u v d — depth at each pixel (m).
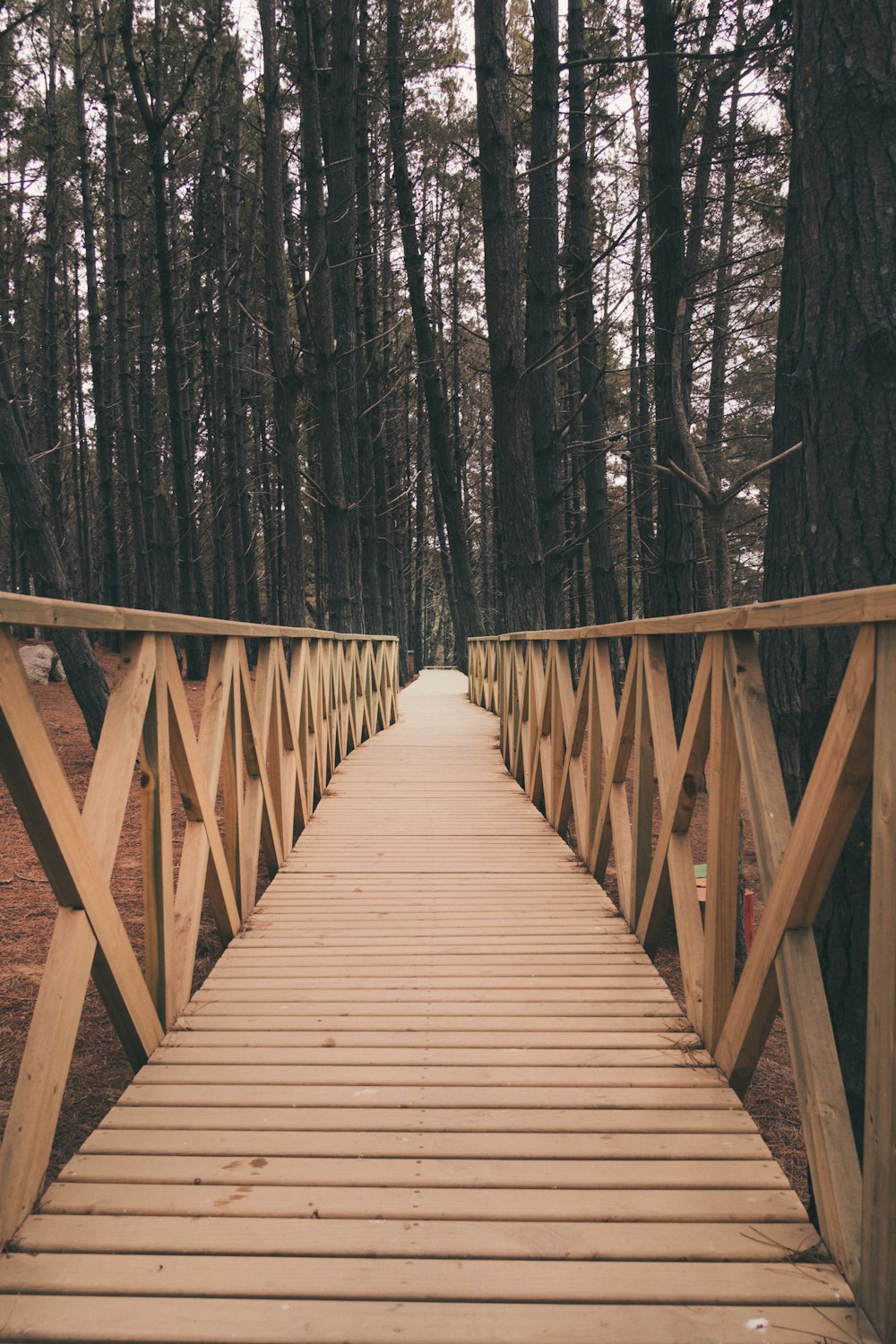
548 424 9.41
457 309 21.61
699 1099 2.22
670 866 2.87
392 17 12.91
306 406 15.95
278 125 8.09
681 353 5.57
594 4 12.04
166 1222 1.74
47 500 19.03
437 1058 2.44
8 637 1.71
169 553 13.08
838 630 2.35
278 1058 2.44
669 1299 1.55
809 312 2.39
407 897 3.97
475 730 10.77
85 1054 2.97
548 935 3.47
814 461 2.40
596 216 15.79
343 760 8.00
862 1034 2.25
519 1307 1.53
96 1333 1.47
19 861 5.23
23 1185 1.73
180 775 2.84
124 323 12.39
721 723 2.39
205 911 4.41
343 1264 1.63
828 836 1.72
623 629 3.49
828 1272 1.61
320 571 21.50
